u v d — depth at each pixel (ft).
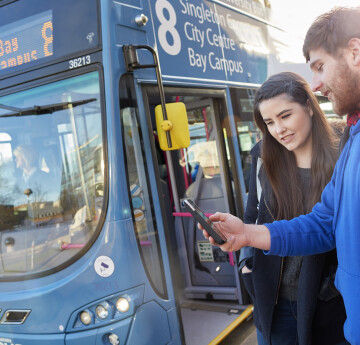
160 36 9.89
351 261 3.71
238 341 11.62
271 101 5.43
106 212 8.11
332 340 5.48
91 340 8.06
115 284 7.98
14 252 9.03
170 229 14.06
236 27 13.55
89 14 8.45
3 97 9.39
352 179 3.66
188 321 12.34
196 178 13.50
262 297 5.86
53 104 8.85
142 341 8.02
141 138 8.67
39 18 9.05
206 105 12.59
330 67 3.73
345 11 3.65
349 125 3.98
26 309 8.61
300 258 5.64
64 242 8.61
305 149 5.67
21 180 9.14
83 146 8.50
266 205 5.98
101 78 8.23
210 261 13.60
